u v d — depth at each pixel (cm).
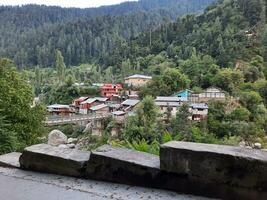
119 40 14575
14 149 1198
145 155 350
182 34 12588
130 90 9175
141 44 13275
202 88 7681
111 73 11512
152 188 320
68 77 9756
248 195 284
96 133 4528
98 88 9206
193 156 302
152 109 4425
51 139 914
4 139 1200
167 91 7556
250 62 8738
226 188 291
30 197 311
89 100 8069
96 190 321
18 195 316
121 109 7081
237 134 4138
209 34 11044
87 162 355
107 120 5594
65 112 7594
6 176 364
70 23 19512
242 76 7588
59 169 366
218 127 4234
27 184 341
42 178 357
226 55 9250
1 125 1243
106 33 18525
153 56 11819
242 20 11356
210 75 7856
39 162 377
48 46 17500
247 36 10281
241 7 11881
